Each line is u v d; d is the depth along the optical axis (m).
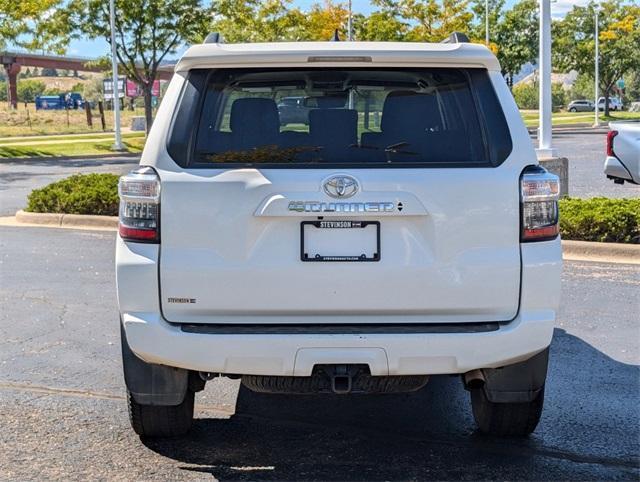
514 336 3.89
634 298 8.10
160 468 4.38
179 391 4.18
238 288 3.87
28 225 13.14
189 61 4.02
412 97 4.09
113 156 32.53
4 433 4.86
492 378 4.17
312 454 4.57
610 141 13.59
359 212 3.84
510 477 4.28
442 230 3.88
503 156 3.96
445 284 3.89
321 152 4.00
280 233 3.88
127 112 81.12
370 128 4.06
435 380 5.89
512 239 3.92
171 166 3.94
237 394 5.59
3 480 4.21
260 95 4.09
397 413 5.23
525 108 86.69
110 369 6.09
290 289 3.87
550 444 4.71
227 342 3.83
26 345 6.67
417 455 4.56
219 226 3.87
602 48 56.31
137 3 34.44
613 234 10.26
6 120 62.44
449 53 3.99
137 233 3.92
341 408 5.33
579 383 5.75
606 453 4.58
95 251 10.80
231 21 37.91
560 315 7.53
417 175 3.89
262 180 3.87
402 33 43.69
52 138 41.50
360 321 3.92
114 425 5.00
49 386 5.71
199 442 4.73
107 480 4.22
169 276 3.89
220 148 4.00
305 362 3.85
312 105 4.12
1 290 8.59
